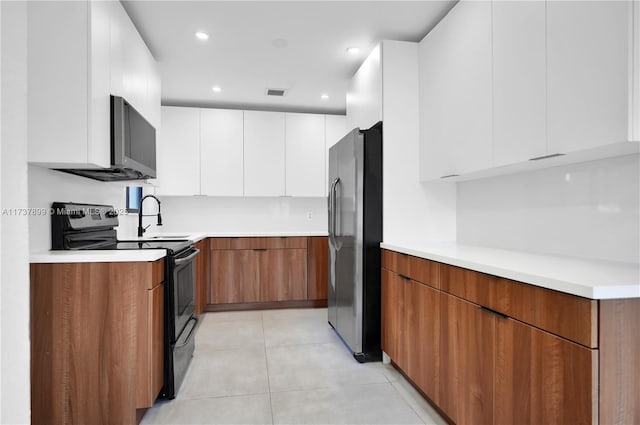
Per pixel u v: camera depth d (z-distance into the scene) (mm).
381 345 2609
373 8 2342
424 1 2266
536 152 1588
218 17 2430
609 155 1523
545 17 1526
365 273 2625
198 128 4211
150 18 2432
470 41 2047
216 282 4000
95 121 1767
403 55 2658
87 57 1721
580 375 1047
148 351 1781
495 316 1405
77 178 2242
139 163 2193
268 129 4367
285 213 4734
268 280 4098
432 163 2480
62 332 1718
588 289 1010
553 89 1492
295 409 1964
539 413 1190
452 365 1702
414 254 2080
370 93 2834
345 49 2918
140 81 2480
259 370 2459
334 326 3184
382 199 2648
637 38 1192
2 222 637
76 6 1716
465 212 2631
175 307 2084
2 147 637
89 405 1732
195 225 4523
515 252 1967
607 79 1269
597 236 1659
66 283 1718
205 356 2703
